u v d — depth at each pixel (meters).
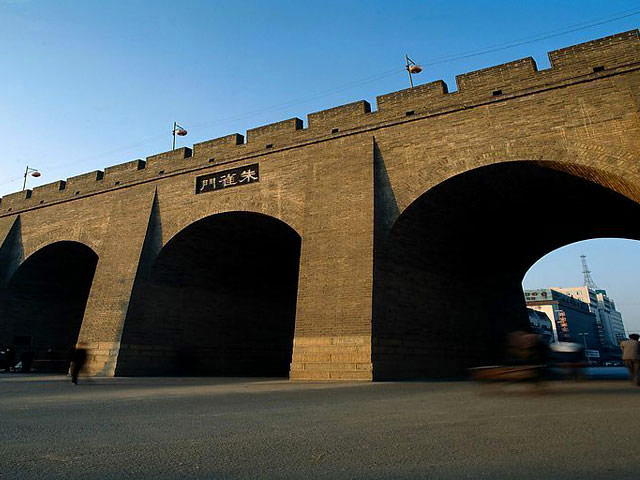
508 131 14.10
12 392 10.12
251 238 20.73
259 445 4.14
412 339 15.21
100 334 18.64
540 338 9.02
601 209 17.11
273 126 18.75
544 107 13.80
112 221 21.42
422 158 15.26
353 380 13.24
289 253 22.33
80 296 26.91
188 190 19.92
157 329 19.03
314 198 16.50
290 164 17.73
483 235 18.81
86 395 9.28
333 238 15.46
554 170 13.88
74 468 3.36
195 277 20.86
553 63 14.09
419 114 15.74
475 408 6.60
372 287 14.04
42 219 24.25
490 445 4.03
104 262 20.45
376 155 16.09
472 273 19.98
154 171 21.25
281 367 24.16
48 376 18.11
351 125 16.91
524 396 8.32
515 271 23.39
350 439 4.38
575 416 5.63
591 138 12.86
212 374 20.55
